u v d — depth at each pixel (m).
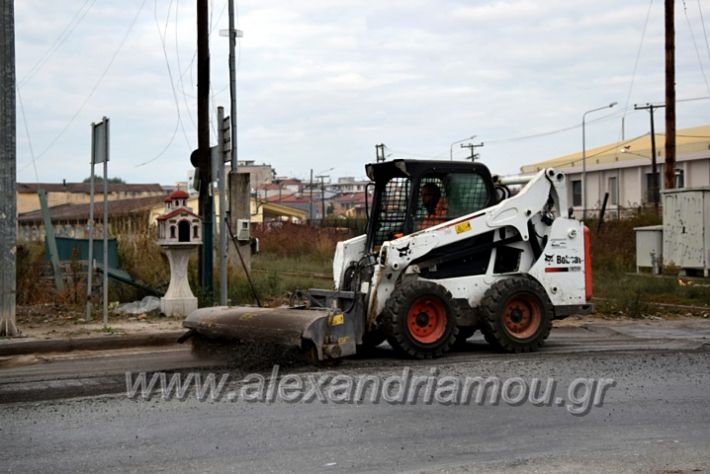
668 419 8.12
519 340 11.66
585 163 47.69
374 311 11.09
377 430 7.66
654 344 12.83
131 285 16.53
